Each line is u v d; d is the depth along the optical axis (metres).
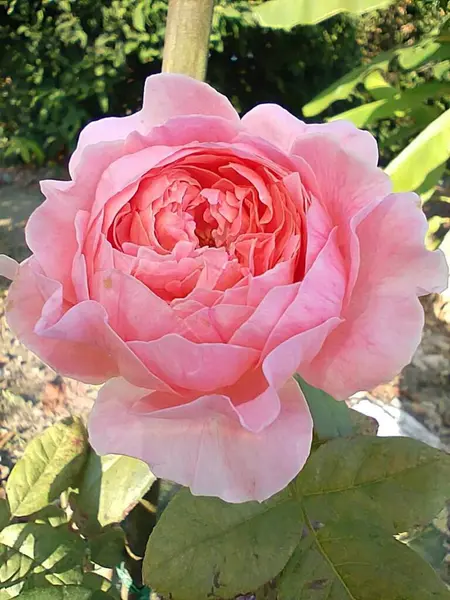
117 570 0.22
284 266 0.12
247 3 1.04
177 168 0.13
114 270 0.11
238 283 0.12
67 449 0.21
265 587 0.17
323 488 0.15
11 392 0.68
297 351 0.11
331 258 0.12
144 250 0.12
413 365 0.71
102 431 0.12
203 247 0.13
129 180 0.12
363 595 0.14
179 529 0.14
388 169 0.42
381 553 0.14
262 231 0.13
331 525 0.14
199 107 0.14
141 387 0.12
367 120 0.56
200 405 0.11
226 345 0.11
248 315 0.11
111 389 0.13
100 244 0.12
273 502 0.15
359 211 0.12
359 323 0.12
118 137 0.14
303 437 0.12
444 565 0.47
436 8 1.16
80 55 1.09
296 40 1.06
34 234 0.12
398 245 0.12
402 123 0.98
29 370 0.71
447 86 0.57
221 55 1.08
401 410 0.64
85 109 1.12
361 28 1.21
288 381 0.13
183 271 0.12
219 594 0.14
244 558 0.14
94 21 1.07
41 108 1.11
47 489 0.21
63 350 0.13
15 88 1.11
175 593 0.14
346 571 0.14
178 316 0.12
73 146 1.13
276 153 0.13
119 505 0.20
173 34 0.16
